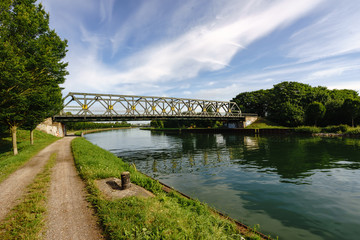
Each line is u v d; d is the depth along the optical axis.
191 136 67.75
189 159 24.78
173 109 57.16
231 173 16.48
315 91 72.38
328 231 7.10
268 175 15.20
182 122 117.12
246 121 75.31
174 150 33.75
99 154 18.22
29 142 29.02
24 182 9.41
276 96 76.75
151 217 5.46
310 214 8.50
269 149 29.19
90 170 10.88
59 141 33.69
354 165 17.12
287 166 17.88
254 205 9.62
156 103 53.31
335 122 59.03
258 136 55.28
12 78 11.89
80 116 41.00
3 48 11.56
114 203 6.41
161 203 6.71
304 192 11.23
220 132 76.06
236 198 10.66
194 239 4.62
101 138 68.38
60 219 5.65
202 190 12.29
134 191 7.88
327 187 11.96
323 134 46.03
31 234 4.79
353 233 6.92
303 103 69.12
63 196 7.51
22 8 13.52
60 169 12.29
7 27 13.05
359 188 11.64
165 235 4.51
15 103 14.29
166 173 17.70
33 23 13.87
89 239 4.63
